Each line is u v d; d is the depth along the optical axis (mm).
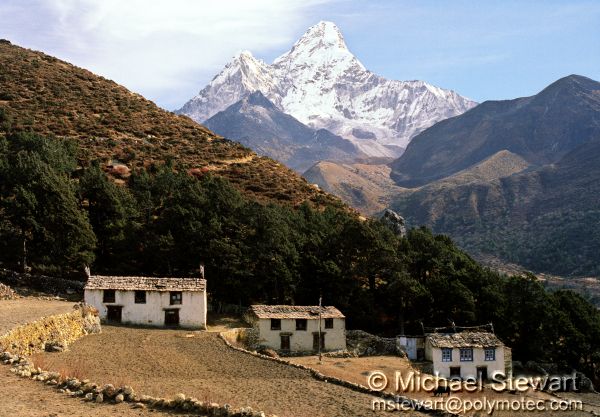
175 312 65375
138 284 65875
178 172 107188
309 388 40969
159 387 37375
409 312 77750
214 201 80375
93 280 65688
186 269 76688
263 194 118750
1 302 56688
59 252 71625
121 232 76750
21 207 71250
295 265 75375
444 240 88875
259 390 39781
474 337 66188
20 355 37812
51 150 99125
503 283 80375
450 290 74250
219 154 136875
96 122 139375
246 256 74500
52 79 160625
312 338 66062
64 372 33781
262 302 77312
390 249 76250
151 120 152625
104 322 63531
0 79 151375
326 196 125625
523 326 75125
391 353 68312
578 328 77062
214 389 38781
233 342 61781
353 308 74312
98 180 80812
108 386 30281
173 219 76625
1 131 120625
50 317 47156
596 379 74375
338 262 76938
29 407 27391
